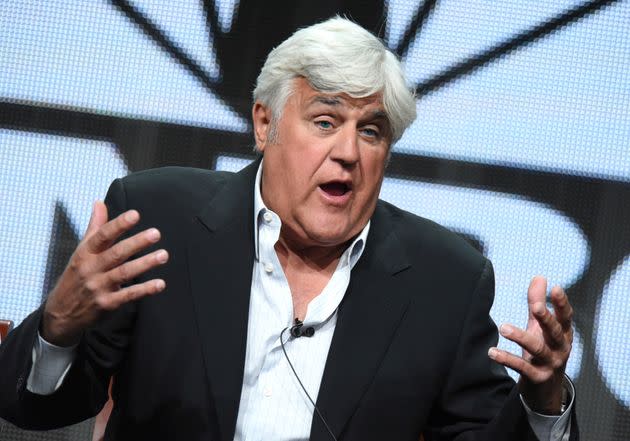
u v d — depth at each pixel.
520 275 12.22
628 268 12.26
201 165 12.44
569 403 6.65
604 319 12.16
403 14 12.56
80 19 12.48
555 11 12.52
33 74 12.38
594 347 12.11
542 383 6.36
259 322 7.20
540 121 12.42
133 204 7.43
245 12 12.65
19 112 12.31
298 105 7.15
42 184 12.21
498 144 12.40
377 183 7.29
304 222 7.15
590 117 12.45
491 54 12.48
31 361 6.41
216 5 12.61
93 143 12.34
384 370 7.20
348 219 7.17
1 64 12.36
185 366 6.96
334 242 7.25
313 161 7.05
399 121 7.23
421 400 7.27
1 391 6.48
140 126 12.41
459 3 12.54
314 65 6.96
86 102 12.40
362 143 7.14
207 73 12.55
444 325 7.47
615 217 12.33
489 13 12.53
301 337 7.23
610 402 12.01
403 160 12.37
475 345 7.57
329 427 6.94
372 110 7.07
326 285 7.47
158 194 7.51
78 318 6.03
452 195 12.34
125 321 7.07
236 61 12.59
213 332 7.01
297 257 7.53
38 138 12.28
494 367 7.59
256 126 7.61
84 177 12.27
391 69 7.12
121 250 5.79
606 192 12.36
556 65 12.48
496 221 12.31
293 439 6.98
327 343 7.25
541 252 12.27
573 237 12.30
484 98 12.45
